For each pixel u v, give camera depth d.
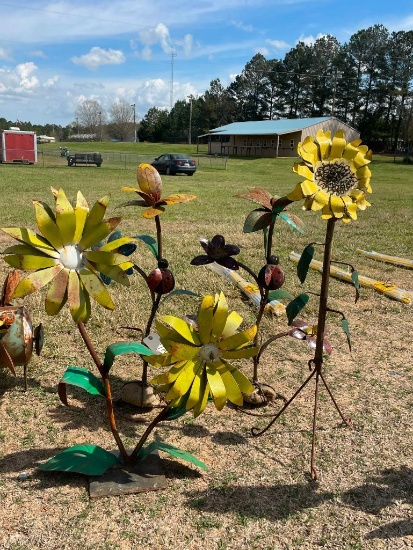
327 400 3.40
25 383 3.30
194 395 2.13
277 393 3.46
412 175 32.19
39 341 3.19
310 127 46.19
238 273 6.25
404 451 2.84
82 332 2.34
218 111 80.62
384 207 14.14
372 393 3.50
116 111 100.00
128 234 8.90
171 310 4.87
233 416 3.18
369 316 5.08
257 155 49.12
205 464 2.68
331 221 2.44
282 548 2.14
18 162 30.48
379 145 61.25
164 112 91.06
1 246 7.66
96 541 2.13
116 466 2.55
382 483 2.57
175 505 2.36
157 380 2.12
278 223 10.59
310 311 5.10
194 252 7.54
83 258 2.12
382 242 8.77
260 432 2.94
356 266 7.05
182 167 25.67
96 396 3.33
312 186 2.11
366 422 3.12
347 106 65.81
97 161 29.67
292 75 71.44
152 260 6.94
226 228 9.91
